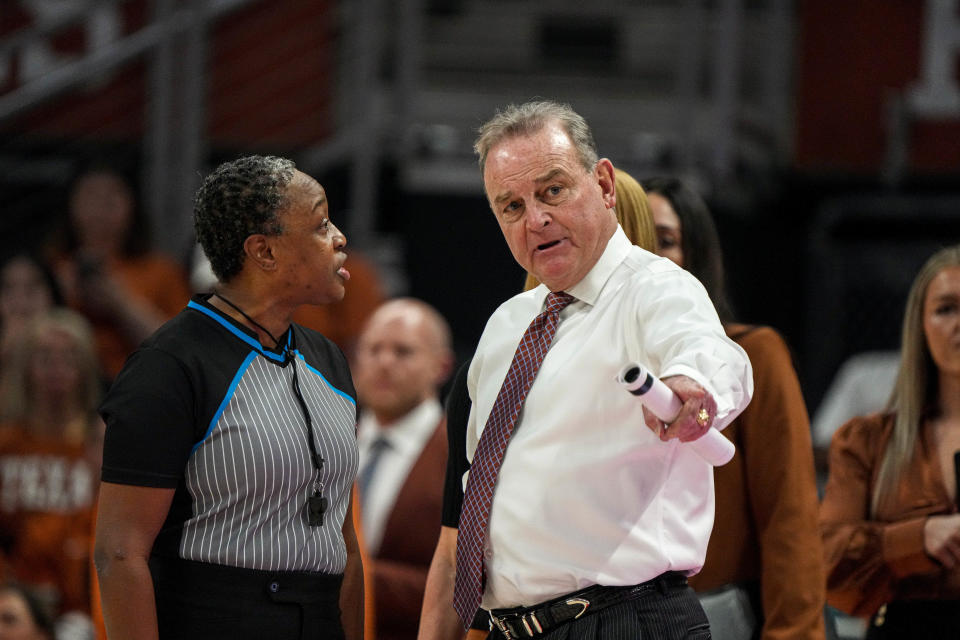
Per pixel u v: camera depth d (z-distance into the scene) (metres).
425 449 13.26
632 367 5.79
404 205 20.75
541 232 7.19
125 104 22.19
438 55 25.39
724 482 8.92
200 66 19.45
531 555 7.22
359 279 17.52
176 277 18.14
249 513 7.74
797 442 8.87
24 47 21.67
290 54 22.52
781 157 22.72
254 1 20.16
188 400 7.66
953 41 22.62
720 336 6.57
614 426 7.10
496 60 25.47
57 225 18.56
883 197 21.78
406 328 14.27
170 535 7.75
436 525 12.88
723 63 20.78
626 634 7.02
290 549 7.84
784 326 21.45
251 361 7.96
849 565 9.60
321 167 20.91
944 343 9.73
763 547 8.79
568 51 25.64
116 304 16.75
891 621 9.53
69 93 22.09
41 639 14.30
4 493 15.65
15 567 15.45
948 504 9.60
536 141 7.25
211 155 22.16
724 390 6.27
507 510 7.32
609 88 24.52
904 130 22.33
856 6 22.78
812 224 21.77
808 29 22.98
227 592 7.64
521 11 25.64
